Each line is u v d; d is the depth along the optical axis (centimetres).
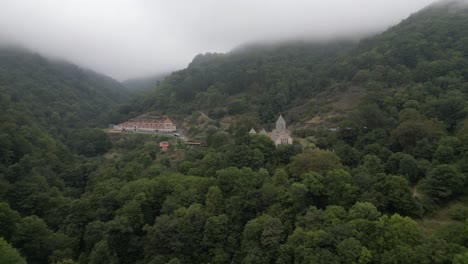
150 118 18800
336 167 7075
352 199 5878
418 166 6825
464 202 5856
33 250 6112
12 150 10181
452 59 11738
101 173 10262
